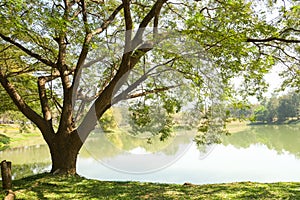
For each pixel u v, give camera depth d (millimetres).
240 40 6688
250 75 8492
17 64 11156
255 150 16266
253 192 6910
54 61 9727
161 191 7164
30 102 11562
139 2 9328
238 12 7086
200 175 9977
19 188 7188
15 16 6367
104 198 6523
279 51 9219
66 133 8820
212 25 7074
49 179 8016
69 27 7156
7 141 28406
